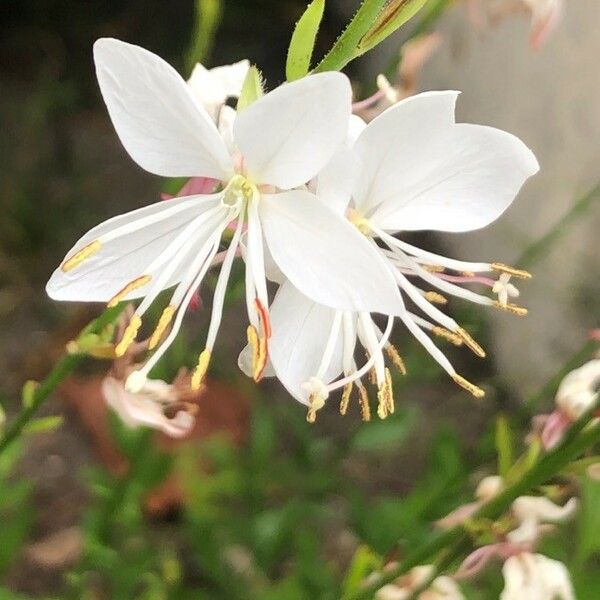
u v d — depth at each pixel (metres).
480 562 0.10
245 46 0.35
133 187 0.31
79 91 0.34
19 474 0.21
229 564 0.18
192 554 0.19
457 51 0.27
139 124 0.08
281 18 0.36
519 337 0.24
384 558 0.11
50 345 0.25
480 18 0.15
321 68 0.08
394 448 0.23
